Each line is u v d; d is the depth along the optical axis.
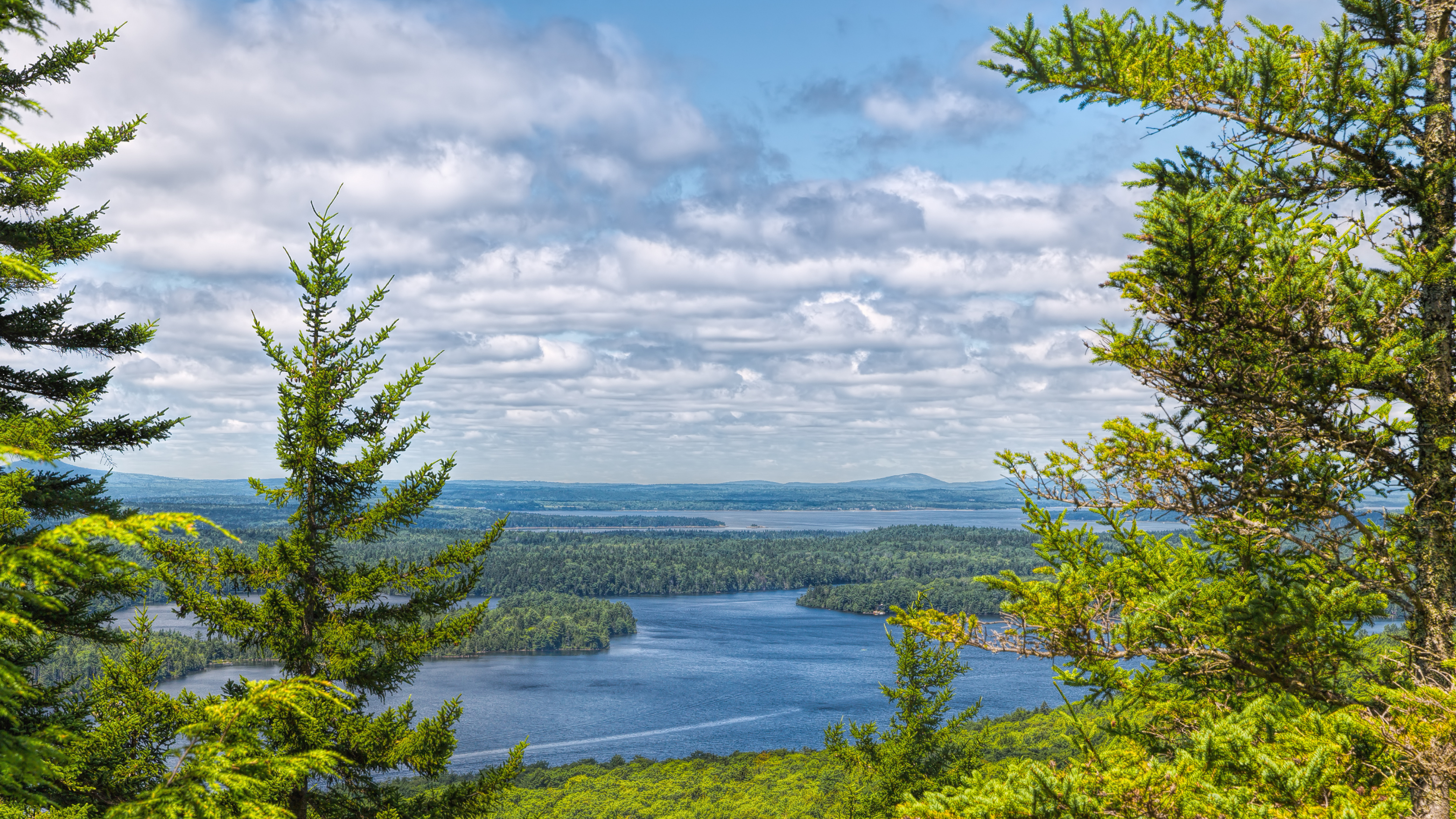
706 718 128.88
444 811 13.82
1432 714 7.05
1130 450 8.55
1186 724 8.66
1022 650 9.05
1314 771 6.64
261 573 13.24
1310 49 8.47
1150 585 9.33
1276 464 8.48
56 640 11.25
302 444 13.34
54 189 12.73
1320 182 8.77
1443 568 8.25
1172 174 9.02
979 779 7.64
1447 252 8.05
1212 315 7.57
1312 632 8.64
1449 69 8.55
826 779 75.12
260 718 5.33
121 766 10.45
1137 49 8.48
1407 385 7.90
